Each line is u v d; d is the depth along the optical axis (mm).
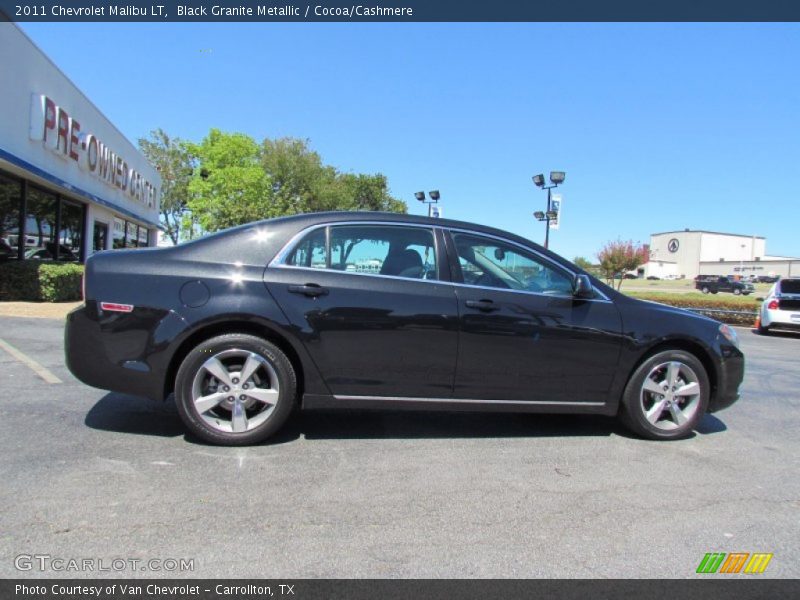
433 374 4219
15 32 12000
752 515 3291
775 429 5105
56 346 7645
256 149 38750
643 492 3568
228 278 4027
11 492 3209
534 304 4363
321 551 2746
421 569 2629
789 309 14703
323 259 4227
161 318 3930
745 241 113625
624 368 4488
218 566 2590
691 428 4629
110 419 4566
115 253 4152
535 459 4094
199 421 3996
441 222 4488
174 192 44875
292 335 4027
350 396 4156
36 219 14719
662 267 109625
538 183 17891
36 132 13016
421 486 3541
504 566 2676
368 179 57250
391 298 4164
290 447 4137
